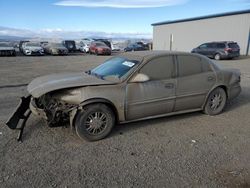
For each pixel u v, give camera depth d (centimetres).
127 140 471
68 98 463
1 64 1775
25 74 1276
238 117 607
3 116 588
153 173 361
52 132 497
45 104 471
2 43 2675
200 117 601
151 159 401
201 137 489
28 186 328
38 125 527
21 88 915
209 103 604
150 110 518
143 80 485
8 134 485
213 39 3159
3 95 795
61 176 351
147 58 514
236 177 353
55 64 1831
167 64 533
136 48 3966
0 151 418
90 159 399
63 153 417
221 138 486
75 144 451
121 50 4334
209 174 360
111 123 479
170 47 3841
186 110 578
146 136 490
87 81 482
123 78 490
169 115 557
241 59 2411
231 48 2303
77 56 2805
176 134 502
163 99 527
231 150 435
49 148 433
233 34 2906
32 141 458
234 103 729
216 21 3080
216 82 600
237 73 660
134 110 499
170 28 3797
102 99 462
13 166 374
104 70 546
